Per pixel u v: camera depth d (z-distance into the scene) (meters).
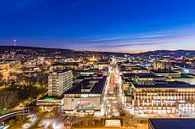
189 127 107.25
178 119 119.69
